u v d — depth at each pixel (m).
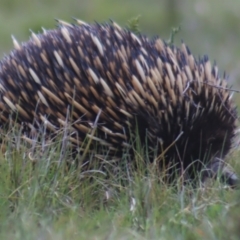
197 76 10.09
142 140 10.01
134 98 9.72
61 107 9.83
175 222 8.16
